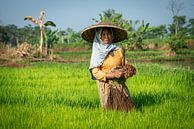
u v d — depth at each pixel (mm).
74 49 64812
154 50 53188
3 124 5516
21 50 30281
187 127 5445
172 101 7488
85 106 7152
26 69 17031
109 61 6730
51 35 39469
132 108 6695
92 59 6773
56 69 17016
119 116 6066
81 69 17297
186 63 31422
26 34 89125
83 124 5602
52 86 10406
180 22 81688
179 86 9930
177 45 45312
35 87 10125
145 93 8320
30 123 5590
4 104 7297
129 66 6656
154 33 81188
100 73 6648
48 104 7031
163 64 29359
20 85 10703
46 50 33062
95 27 6699
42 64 24219
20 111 6426
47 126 5453
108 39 6773
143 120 5750
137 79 11406
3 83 10859
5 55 29781
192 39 59875
